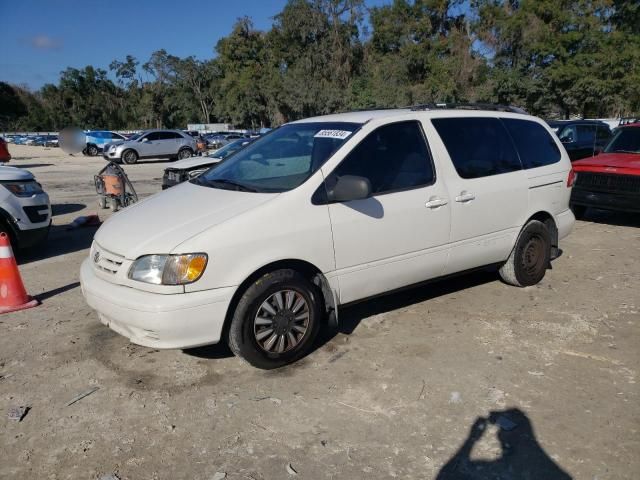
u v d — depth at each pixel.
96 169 22.81
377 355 4.09
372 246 4.14
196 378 3.81
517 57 43.38
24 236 6.82
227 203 3.85
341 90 58.00
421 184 4.41
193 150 27.50
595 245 7.31
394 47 58.59
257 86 64.81
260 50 71.50
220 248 3.50
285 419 3.31
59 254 7.45
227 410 3.41
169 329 3.44
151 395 3.60
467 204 4.68
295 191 3.84
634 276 5.89
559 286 5.57
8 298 5.16
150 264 3.49
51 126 93.00
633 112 40.91
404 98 46.97
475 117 5.02
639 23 46.16
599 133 14.00
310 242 3.82
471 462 2.91
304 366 3.94
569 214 5.80
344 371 3.86
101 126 95.75
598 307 4.98
